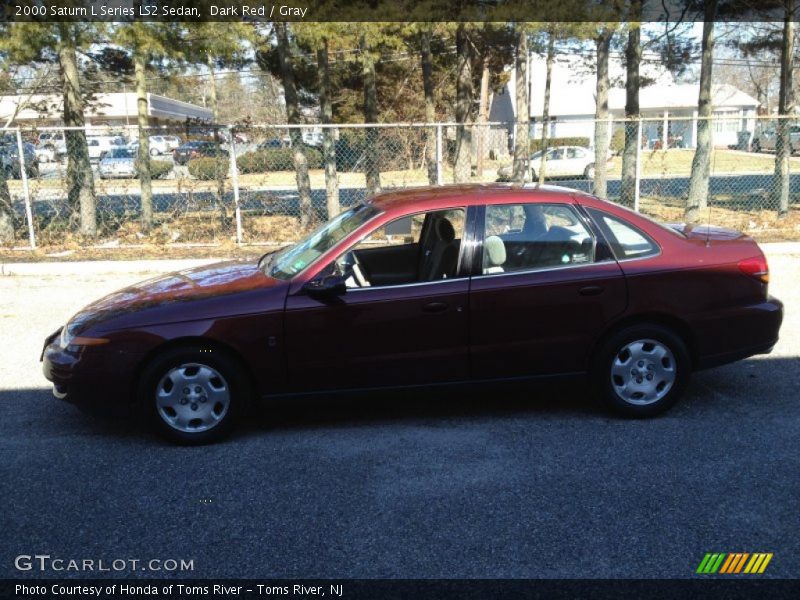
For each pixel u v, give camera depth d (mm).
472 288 4855
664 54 20453
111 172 14211
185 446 4793
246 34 11883
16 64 12867
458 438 4844
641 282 4938
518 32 13023
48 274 11086
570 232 5016
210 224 12938
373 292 4820
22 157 12000
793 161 26984
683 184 19344
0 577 3324
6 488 4219
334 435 4949
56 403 5676
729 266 5055
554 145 29438
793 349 6684
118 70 15719
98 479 4324
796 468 4281
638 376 5043
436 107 34312
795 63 19906
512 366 4957
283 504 3977
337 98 31219
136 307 4852
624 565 3328
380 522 3760
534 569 3312
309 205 13836
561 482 4164
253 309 4730
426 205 5031
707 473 4234
